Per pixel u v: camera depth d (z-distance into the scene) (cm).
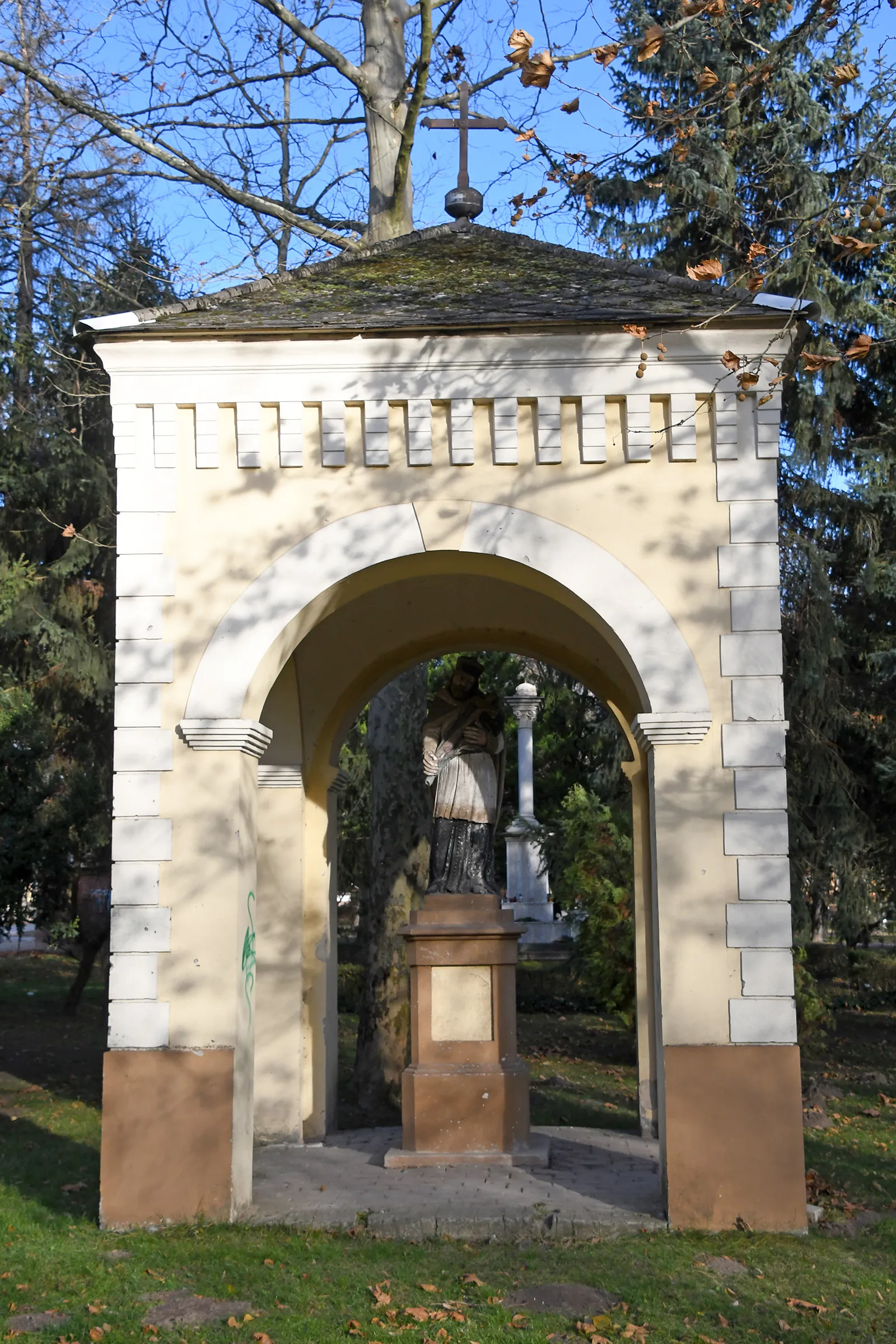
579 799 1659
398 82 1412
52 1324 601
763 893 778
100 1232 751
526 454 837
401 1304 627
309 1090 1063
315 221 1562
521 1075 942
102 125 1402
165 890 799
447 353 835
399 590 1035
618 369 834
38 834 1438
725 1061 762
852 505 1636
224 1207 763
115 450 850
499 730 1042
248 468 839
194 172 1388
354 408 846
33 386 1914
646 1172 895
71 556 1859
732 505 820
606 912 1581
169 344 838
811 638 1556
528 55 669
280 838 1072
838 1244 724
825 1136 1069
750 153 1658
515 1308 624
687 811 791
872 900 1642
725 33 1508
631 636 809
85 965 1822
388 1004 1315
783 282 1552
